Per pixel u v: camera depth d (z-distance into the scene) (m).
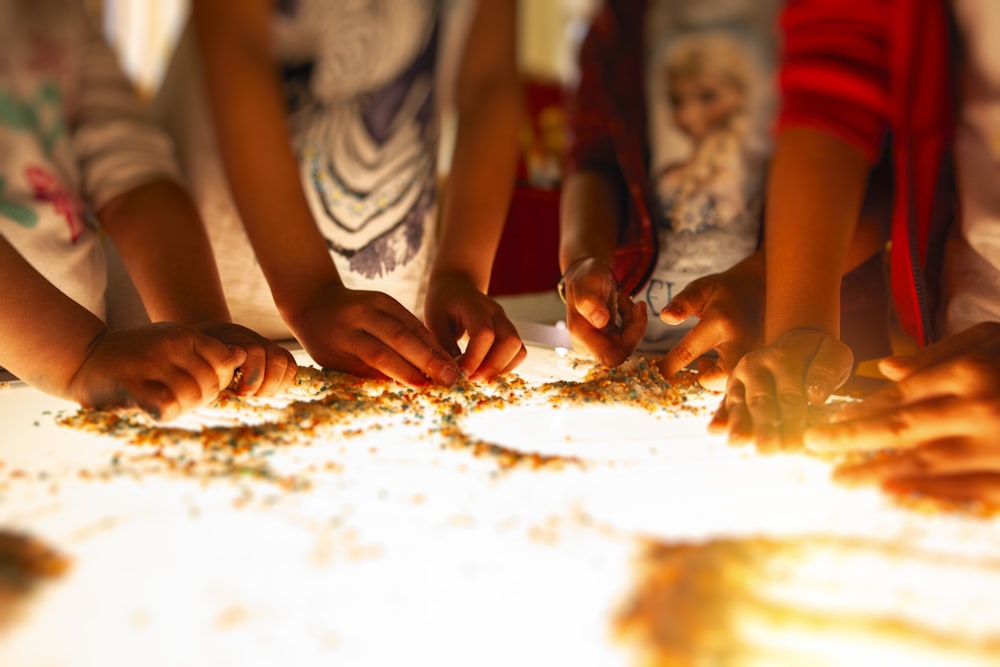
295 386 0.80
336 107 1.00
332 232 1.01
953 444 0.63
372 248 1.02
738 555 0.54
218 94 0.90
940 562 0.54
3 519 0.57
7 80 0.86
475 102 1.05
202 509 0.58
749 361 0.74
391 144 1.02
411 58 1.01
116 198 0.92
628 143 1.03
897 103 0.85
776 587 0.52
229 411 0.74
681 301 0.85
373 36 1.00
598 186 1.05
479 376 0.83
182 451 0.66
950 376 0.66
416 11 1.00
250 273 0.99
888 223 0.96
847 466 0.64
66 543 0.55
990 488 0.61
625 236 1.04
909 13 0.84
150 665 0.43
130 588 0.51
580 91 1.09
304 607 0.49
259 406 0.76
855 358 0.98
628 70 1.05
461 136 1.04
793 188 0.83
